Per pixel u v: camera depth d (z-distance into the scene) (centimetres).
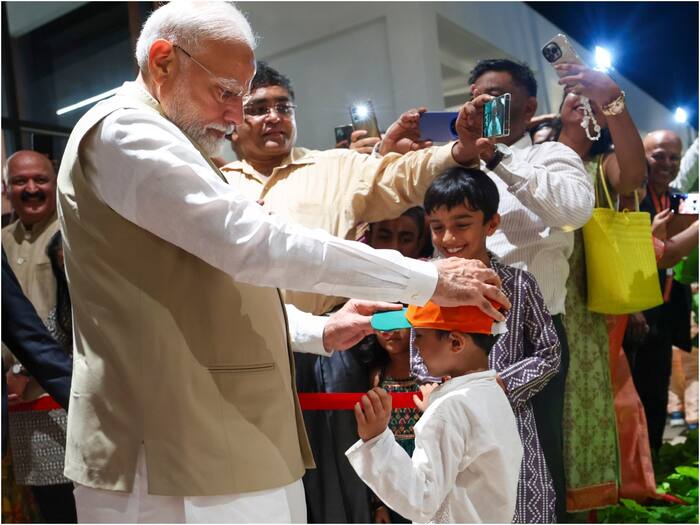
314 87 402
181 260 180
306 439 202
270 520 184
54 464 306
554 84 462
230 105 190
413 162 273
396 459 182
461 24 409
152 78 187
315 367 278
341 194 286
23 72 425
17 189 332
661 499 342
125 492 178
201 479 175
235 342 184
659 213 375
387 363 279
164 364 176
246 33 191
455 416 187
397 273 178
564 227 275
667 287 393
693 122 523
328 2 400
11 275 274
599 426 307
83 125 182
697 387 483
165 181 170
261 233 171
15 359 315
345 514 271
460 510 189
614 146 300
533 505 230
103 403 180
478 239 248
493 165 274
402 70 392
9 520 326
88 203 180
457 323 192
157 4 321
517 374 231
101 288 180
